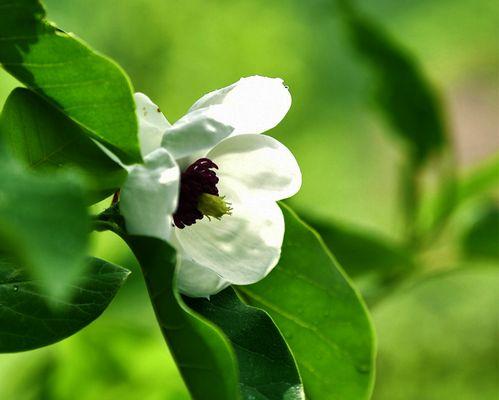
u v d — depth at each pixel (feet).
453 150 3.82
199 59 6.52
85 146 2.42
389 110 3.83
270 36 6.72
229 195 2.58
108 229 2.41
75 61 2.35
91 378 3.76
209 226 2.57
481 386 5.81
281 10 6.76
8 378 3.90
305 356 2.75
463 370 5.83
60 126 2.42
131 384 3.77
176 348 2.35
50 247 1.94
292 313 2.73
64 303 2.46
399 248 3.59
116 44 6.32
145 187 2.36
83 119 2.39
